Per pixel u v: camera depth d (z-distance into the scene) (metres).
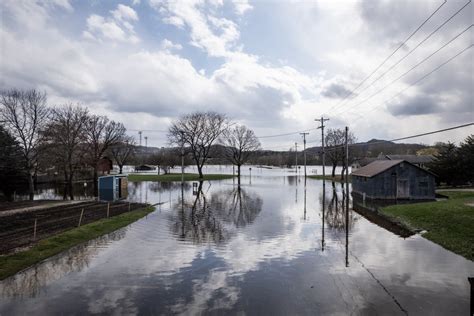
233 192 47.22
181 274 13.17
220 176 85.56
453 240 17.38
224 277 12.84
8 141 46.94
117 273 13.26
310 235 20.02
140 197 40.91
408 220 23.31
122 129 78.38
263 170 147.88
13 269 13.38
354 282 12.21
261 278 12.72
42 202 34.69
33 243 17.02
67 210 28.58
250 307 10.18
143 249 16.84
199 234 20.30
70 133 54.00
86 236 19.12
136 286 11.90
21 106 42.72
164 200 37.75
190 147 82.38
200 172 77.81
